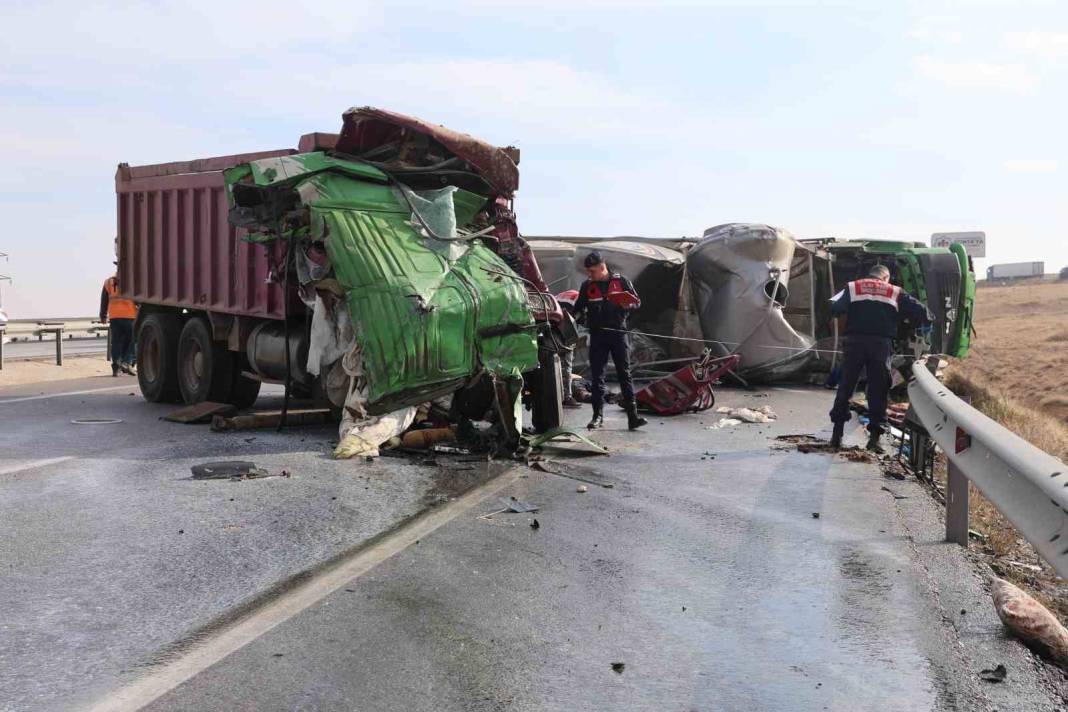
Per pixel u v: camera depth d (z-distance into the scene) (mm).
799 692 3584
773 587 4875
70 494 6816
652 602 4617
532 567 5156
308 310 9852
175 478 7410
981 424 4406
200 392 11961
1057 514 3145
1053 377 34062
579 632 4195
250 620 4262
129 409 12398
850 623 4348
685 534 5934
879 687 3633
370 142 10055
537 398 9773
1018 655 3998
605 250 17188
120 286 13875
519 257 10227
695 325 17109
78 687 3516
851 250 18516
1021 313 95250
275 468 7840
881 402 9508
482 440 9000
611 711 3398
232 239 11016
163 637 4043
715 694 3557
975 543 6398
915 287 18250
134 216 13469
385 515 6281
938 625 4328
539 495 7004
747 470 8234
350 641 4020
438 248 9016
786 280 16344
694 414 12461
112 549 5387
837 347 16203
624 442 9812
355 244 8641
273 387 15562
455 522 6125
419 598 4602
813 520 6355
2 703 3363
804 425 11500
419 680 3629
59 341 20672
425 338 8242
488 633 4152
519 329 8883
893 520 6387
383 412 8438
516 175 10328
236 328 11242
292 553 5352
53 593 4609
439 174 9961
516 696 3506
